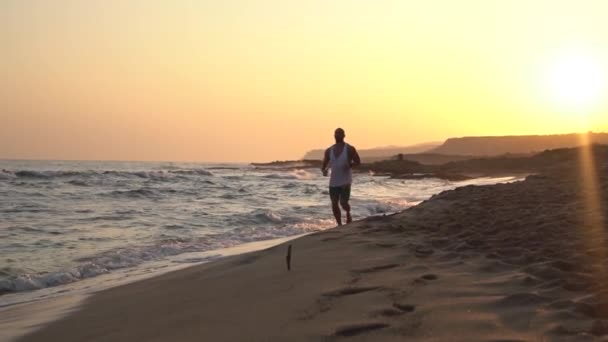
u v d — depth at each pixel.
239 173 67.44
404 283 4.64
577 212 7.62
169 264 9.00
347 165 10.45
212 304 4.95
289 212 17.42
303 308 4.27
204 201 22.70
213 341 3.76
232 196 25.38
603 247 5.20
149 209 19.00
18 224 14.57
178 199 23.55
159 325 4.48
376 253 6.38
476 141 195.50
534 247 5.61
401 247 6.61
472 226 7.49
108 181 33.50
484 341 3.10
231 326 4.07
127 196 24.39
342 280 5.11
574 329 3.13
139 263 9.32
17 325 5.22
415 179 54.28
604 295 3.62
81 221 15.46
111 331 4.56
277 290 5.07
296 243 7.86
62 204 20.53
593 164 29.95
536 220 7.23
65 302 6.18
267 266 6.45
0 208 18.59
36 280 7.82
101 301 5.98
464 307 3.76
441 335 3.28
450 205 10.71
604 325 3.07
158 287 6.32
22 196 23.41
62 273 8.19
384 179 53.81
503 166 69.06
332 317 3.91
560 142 171.50
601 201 8.80
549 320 3.32
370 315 3.84
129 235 12.66
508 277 4.50
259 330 3.85
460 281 4.53
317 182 42.28
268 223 15.13
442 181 50.03
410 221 8.88
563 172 22.44
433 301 3.99
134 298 5.88
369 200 21.45
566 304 3.54
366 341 3.34
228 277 6.19
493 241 6.16
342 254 6.54
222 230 13.62
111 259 9.46
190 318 4.52
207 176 45.81
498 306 3.70
